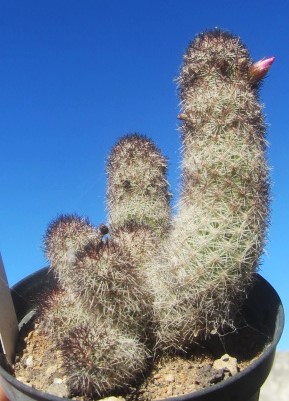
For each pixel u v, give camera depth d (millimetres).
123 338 187
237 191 185
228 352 209
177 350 207
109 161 246
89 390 183
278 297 220
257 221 188
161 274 200
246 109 187
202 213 189
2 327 211
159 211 242
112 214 247
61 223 229
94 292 186
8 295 223
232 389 172
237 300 201
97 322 190
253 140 189
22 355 219
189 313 193
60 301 204
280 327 201
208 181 187
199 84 196
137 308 188
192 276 187
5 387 189
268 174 196
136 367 188
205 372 191
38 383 198
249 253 188
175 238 198
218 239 185
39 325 231
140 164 238
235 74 195
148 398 186
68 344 182
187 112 196
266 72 194
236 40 198
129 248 215
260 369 181
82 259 189
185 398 165
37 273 254
